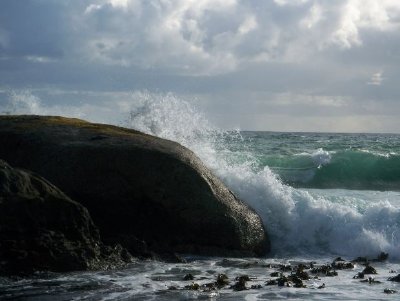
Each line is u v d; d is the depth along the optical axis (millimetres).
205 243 12914
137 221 12805
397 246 13352
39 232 10500
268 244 13648
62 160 12906
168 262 11875
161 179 12789
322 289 9945
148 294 9328
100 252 11094
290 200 14516
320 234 14156
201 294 9383
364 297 9477
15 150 13484
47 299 8969
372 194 20750
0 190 10438
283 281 10172
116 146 13016
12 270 10125
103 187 12727
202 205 12836
